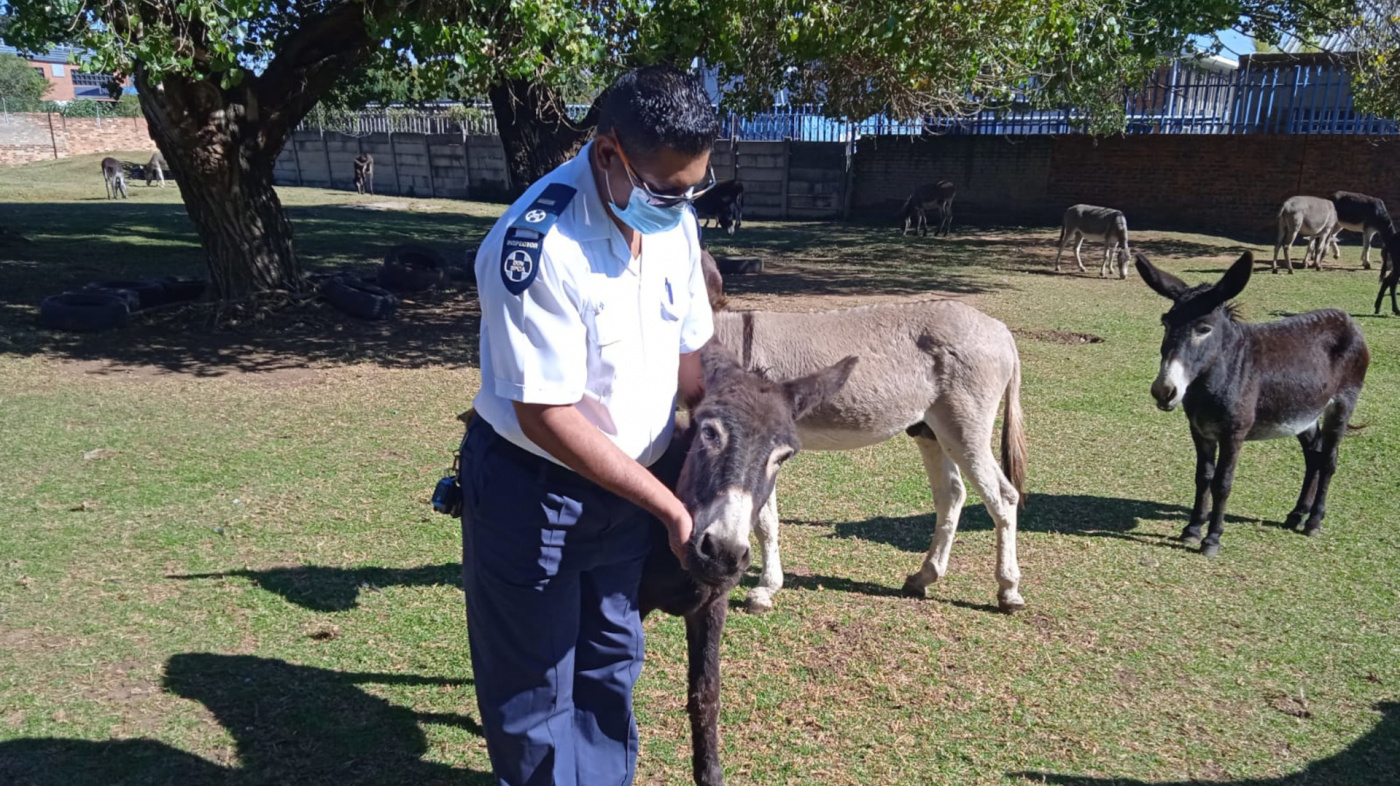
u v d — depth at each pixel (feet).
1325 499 20.24
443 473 20.72
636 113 6.70
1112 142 79.30
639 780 10.56
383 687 12.32
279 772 10.48
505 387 7.00
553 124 45.11
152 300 37.45
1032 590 15.99
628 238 7.42
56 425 23.57
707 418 8.27
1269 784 10.88
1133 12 51.90
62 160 139.74
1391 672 13.42
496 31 28.04
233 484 19.76
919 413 14.73
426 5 26.89
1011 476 15.55
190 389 27.68
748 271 54.75
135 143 155.94
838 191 92.12
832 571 16.71
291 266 39.04
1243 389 17.02
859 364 14.37
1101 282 53.11
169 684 12.16
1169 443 24.49
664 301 7.94
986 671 13.29
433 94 29.60
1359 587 16.21
